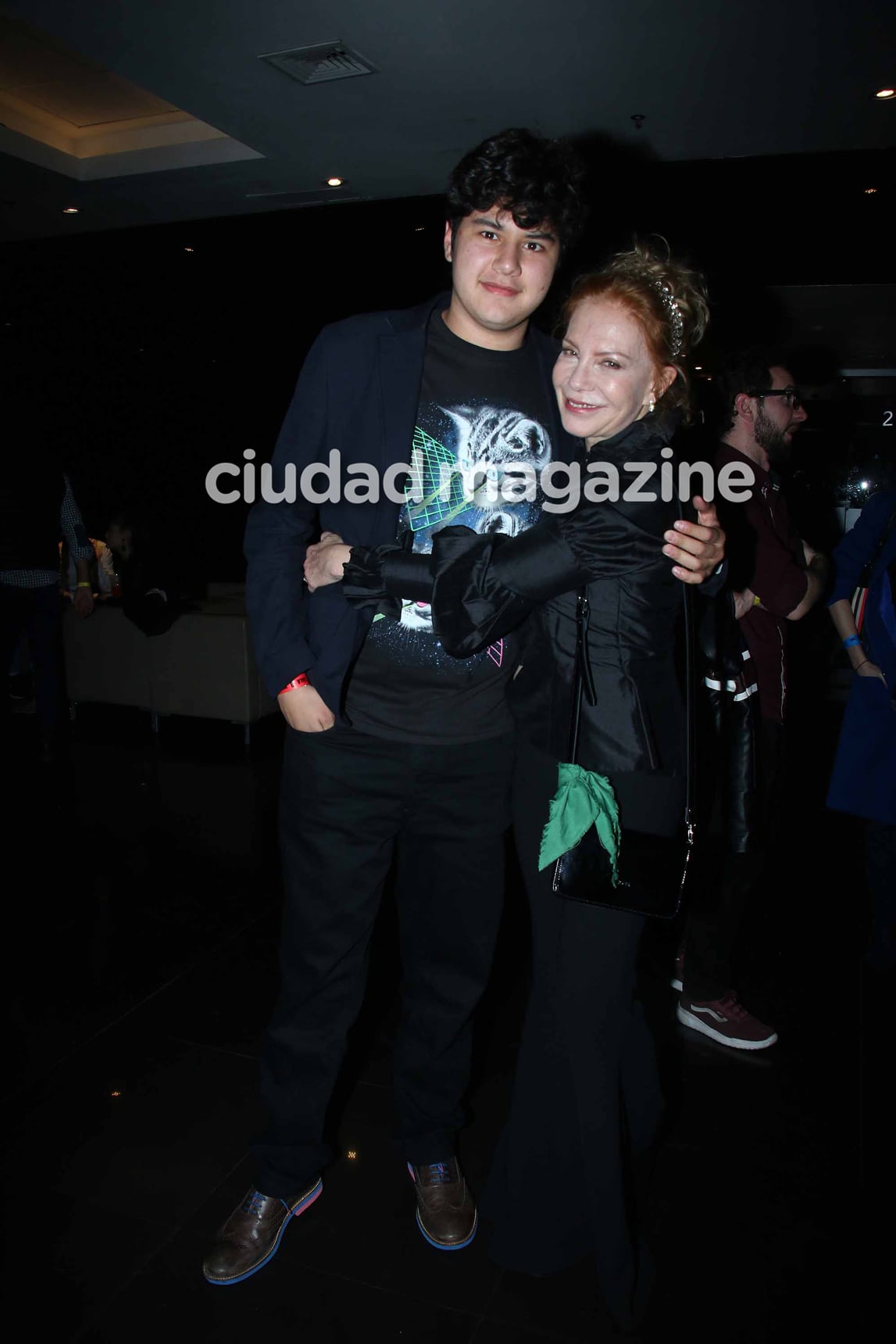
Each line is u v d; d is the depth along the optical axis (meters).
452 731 1.52
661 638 1.36
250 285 7.62
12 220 6.31
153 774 4.16
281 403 9.22
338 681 1.44
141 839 3.42
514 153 1.33
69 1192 1.74
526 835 1.47
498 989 2.46
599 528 1.26
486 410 1.50
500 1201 1.59
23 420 4.01
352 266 7.11
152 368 9.27
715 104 4.04
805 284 5.23
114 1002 2.38
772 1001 2.47
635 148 4.64
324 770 1.52
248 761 4.33
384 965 2.58
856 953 2.72
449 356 1.50
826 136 4.43
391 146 4.69
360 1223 1.70
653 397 1.32
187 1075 2.09
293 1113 1.61
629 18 3.24
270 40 3.47
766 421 2.16
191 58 3.64
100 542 5.52
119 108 5.04
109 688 4.82
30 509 4.05
